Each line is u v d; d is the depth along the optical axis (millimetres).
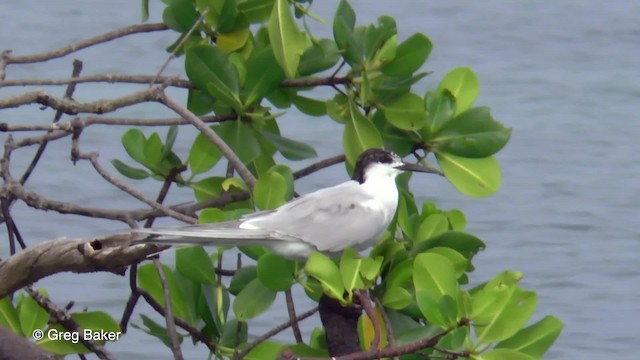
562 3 42594
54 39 35406
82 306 18234
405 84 10812
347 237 10141
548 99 31500
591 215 23469
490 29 38938
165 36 35562
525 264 21141
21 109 28188
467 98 10844
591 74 33906
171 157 11312
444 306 8633
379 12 40812
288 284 9820
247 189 10742
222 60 10836
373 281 8969
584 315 19078
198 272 10195
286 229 9898
